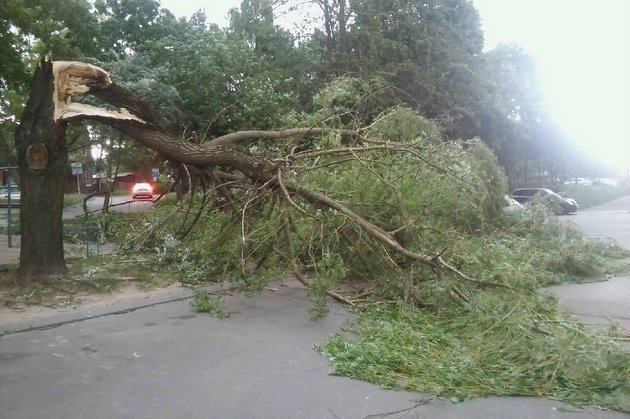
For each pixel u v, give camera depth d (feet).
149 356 18.90
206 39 63.72
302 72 73.41
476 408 14.80
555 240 40.14
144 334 21.59
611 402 14.75
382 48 73.20
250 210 29.76
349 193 29.78
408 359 18.03
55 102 26.76
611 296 30.30
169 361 18.43
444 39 78.74
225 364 18.19
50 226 27.78
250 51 67.31
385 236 26.84
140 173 150.61
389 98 67.31
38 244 27.55
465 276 24.57
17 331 21.59
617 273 37.91
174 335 21.48
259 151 32.86
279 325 23.15
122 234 43.83
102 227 46.44
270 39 75.77
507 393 15.66
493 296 22.98
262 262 29.63
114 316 24.30
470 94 80.23
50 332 21.67
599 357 16.16
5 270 30.68
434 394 15.65
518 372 16.67
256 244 28.53
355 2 74.90
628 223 87.66
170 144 28.19
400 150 30.60
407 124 35.06
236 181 30.81
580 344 17.26
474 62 83.15
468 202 33.06
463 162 32.99
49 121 26.94
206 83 61.87
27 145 27.14
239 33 76.54
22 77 54.95
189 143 28.78
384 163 30.73
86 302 26.14
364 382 16.69
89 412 14.37
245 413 14.40
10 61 53.57
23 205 27.55
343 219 28.30
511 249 35.88
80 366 17.80
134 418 14.05
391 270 27.81
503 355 18.16
